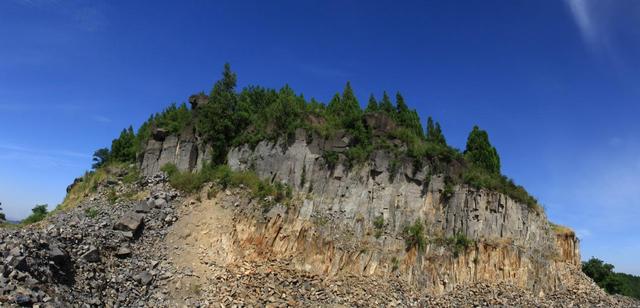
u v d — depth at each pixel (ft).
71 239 116.78
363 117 165.99
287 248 133.90
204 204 143.33
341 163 152.56
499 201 159.94
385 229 145.18
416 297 132.16
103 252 118.83
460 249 146.61
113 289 109.50
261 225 135.85
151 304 109.50
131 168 173.78
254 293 117.50
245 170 155.94
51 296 93.04
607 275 237.66
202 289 116.57
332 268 133.28
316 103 191.72
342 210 145.89
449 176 157.48
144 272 117.19
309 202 145.18
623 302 164.86
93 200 155.53
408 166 155.12
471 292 140.05
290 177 151.12
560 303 148.97
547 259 163.53
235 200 142.61
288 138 156.35
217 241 131.34
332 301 121.90
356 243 139.74
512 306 137.18
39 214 180.55
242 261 127.13
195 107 181.37
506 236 156.87
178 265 122.52
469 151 191.62
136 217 132.57
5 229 117.91
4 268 90.68
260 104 184.03
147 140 173.27
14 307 82.84
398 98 199.11
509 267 151.33
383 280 134.41
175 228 134.62
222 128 164.55
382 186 151.43
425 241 145.48
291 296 119.85
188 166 162.71
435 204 153.58
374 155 154.51
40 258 100.89
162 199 144.56
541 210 175.73
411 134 167.63
